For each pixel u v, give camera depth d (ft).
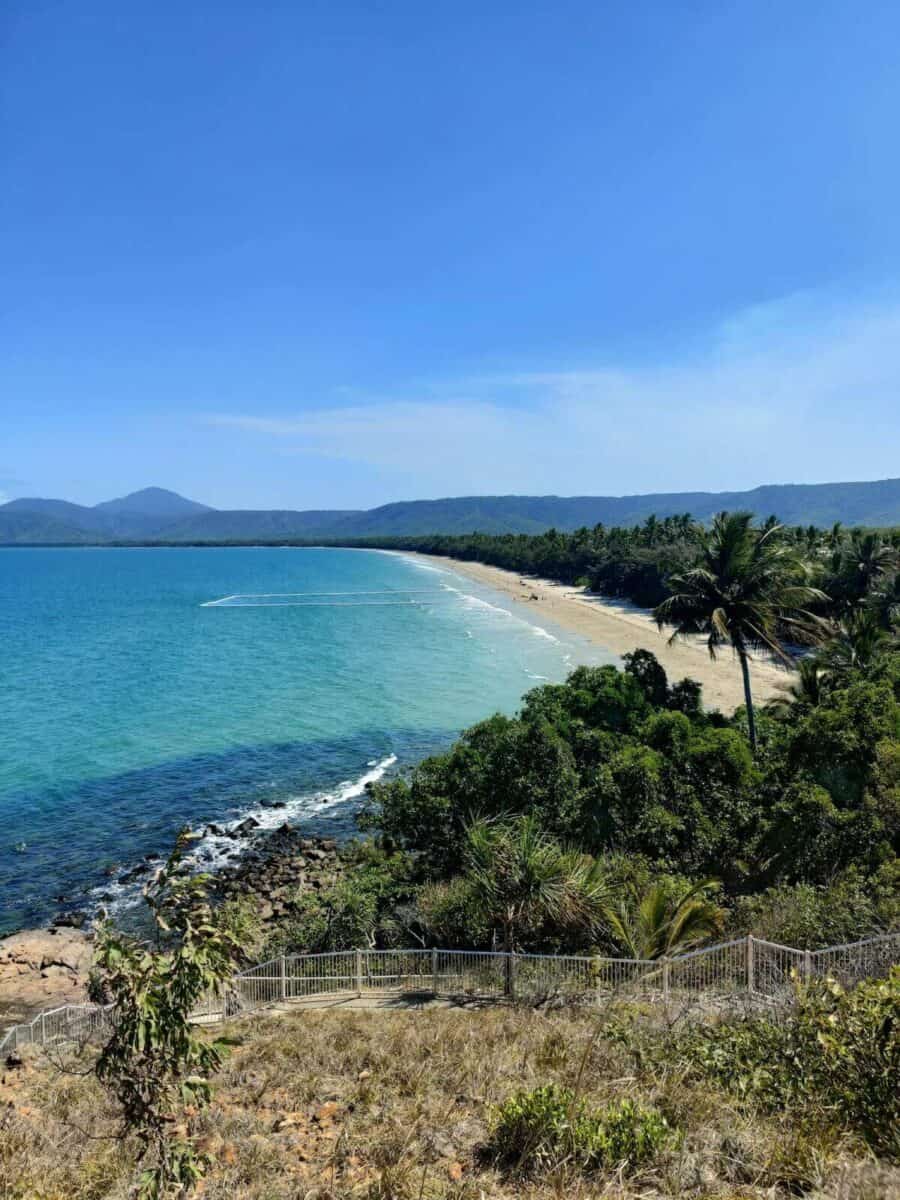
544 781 79.20
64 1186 23.79
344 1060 34.94
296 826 115.75
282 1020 45.88
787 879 65.00
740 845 71.87
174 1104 19.34
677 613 104.99
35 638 304.91
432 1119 26.68
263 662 242.37
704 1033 32.60
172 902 19.51
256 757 146.61
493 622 322.55
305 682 210.79
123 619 364.99
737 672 193.77
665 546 352.69
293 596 471.62
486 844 54.44
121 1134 19.66
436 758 87.97
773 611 102.63
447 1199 20.74
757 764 84.48
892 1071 23.59
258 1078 33.42
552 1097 24.34
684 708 109.19
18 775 136.46
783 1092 25.38
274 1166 24.18
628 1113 22.94
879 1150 21.21
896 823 64.28
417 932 66.80
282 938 70.79
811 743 74.49
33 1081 38.86
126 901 93.25
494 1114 25.49
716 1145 22.16
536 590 458.91
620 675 110.73
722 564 102.27
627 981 46.19
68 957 79.71
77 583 623.36
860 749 71.36
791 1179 20.18
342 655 251.80
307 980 56.65
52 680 218.18
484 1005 47.21
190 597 480.64
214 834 112.78
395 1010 47.14
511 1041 35.88
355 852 96.68
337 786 132.16
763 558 100.94
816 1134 21.86
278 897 92.22
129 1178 23.73
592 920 52.75
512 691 194.39
